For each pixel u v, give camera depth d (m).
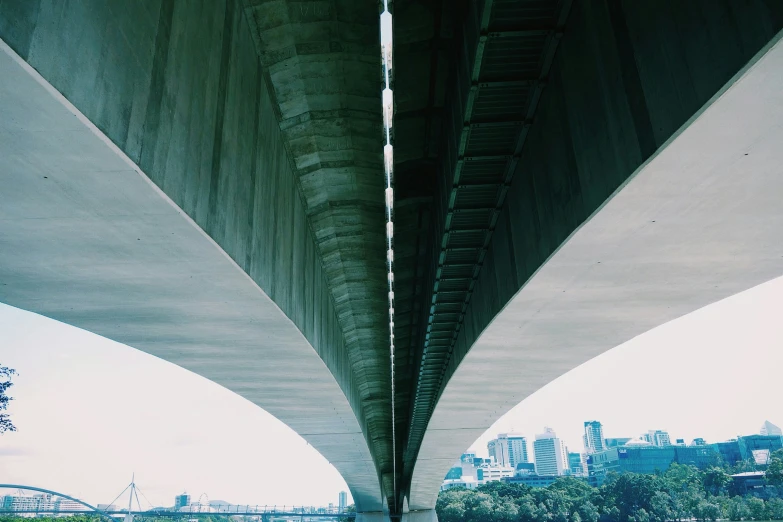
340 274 29.94
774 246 14.61
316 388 32.22
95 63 8.45
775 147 9.87
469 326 27.89
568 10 13.02
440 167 21.83
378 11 15.25
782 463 193.75
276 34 15.94
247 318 19.27
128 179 10.02
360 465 67.25
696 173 10.73
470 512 193.25
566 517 186.38
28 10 7.08
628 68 10.56
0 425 47.19
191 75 11.81
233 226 14.15
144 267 14.38
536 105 15.72
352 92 18.06
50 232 12.24
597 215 12.59
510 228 19.33
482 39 13.55
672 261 15.61
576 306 19.89
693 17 8.54
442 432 53.22
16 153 9.23
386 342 40.94
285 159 20.00
